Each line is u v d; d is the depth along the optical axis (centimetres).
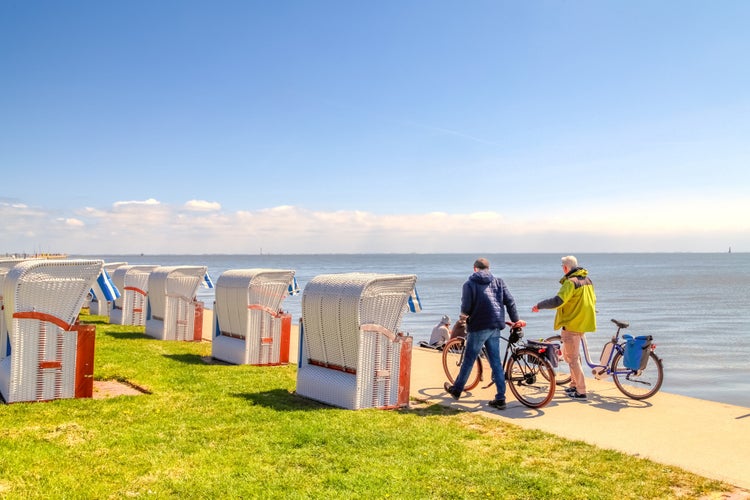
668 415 735
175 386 830
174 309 1343
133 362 1006
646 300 4378
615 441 620
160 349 1185
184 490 449
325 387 757
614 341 852
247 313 1038
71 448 538
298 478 480
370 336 734
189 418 654
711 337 2241
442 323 1319
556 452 574
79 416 651
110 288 770
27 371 711
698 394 1207
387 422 666
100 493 439
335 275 821
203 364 1033
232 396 777
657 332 2400
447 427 655
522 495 462
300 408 722
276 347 1070
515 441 608
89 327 742
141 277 1580
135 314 1571
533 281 7444
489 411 750
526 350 787
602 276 9731
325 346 779
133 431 596
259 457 529
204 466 502
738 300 4338
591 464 539
